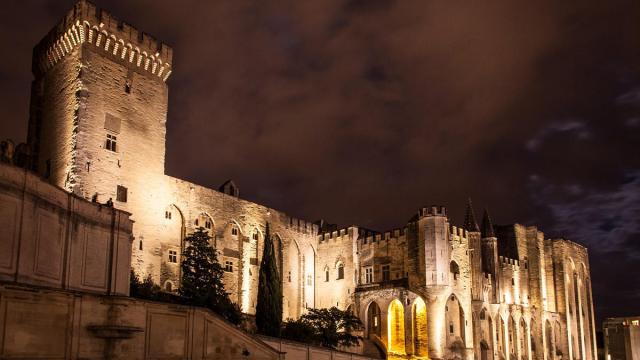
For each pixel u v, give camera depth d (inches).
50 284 1078.4
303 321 2581.2
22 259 997.2
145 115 2324.1
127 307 1162.6
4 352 909.2
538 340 3511.3
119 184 2176.4
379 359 2257.6
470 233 3009.4
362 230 3174.2
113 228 1298.0
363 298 2928.2
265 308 2249.0
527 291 3587.6
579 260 3983.8
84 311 1077.1
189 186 2506.2
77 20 2144.4
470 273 2952.8
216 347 1408.7
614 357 4542.3
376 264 2994.6
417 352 2726.4
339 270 3112.7
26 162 1863.9
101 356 1106.7
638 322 4633.4
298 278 3068.4
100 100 2158.0
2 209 958.4
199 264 2129.7
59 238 1114.7
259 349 1509.6
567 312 3663.9
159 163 2363.4
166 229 2370.8
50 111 2239.2
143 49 2330.2
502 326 3225.9
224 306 2043.6
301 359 1851.6
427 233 2760.8
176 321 1320.1
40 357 974.4
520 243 3634.4
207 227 2588.6
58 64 2251.5
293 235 3073.3
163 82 2425.0
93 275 1218.0
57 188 1117.1
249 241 2785.4
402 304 2765.7
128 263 1339.8
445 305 2711.6
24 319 951.0
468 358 2773.1
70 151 2074.3
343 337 2477.9
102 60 2192.4
